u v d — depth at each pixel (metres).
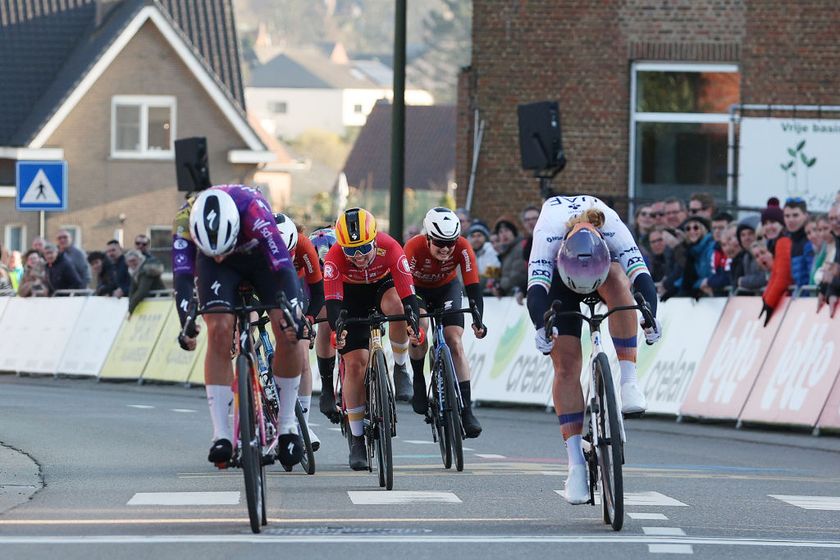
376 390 26.44
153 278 57.00
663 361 41.22
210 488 25.19
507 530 20.72
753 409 37.94
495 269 47.28
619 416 20.64
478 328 29.20
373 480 26.78
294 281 21.52
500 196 59.53
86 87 101.56
